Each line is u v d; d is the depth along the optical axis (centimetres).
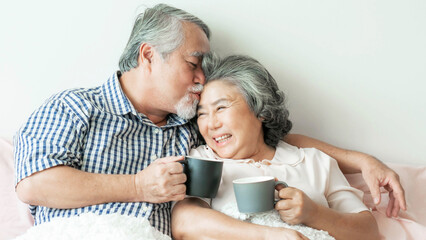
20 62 170
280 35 175
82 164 134
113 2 170
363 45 177
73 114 135
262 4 174
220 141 143
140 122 144
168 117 157
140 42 146
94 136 136
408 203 163
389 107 178
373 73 177
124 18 170
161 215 134
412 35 177
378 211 154
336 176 148
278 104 151
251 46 175
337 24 176
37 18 169
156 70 144
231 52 174
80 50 171
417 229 145
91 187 124
